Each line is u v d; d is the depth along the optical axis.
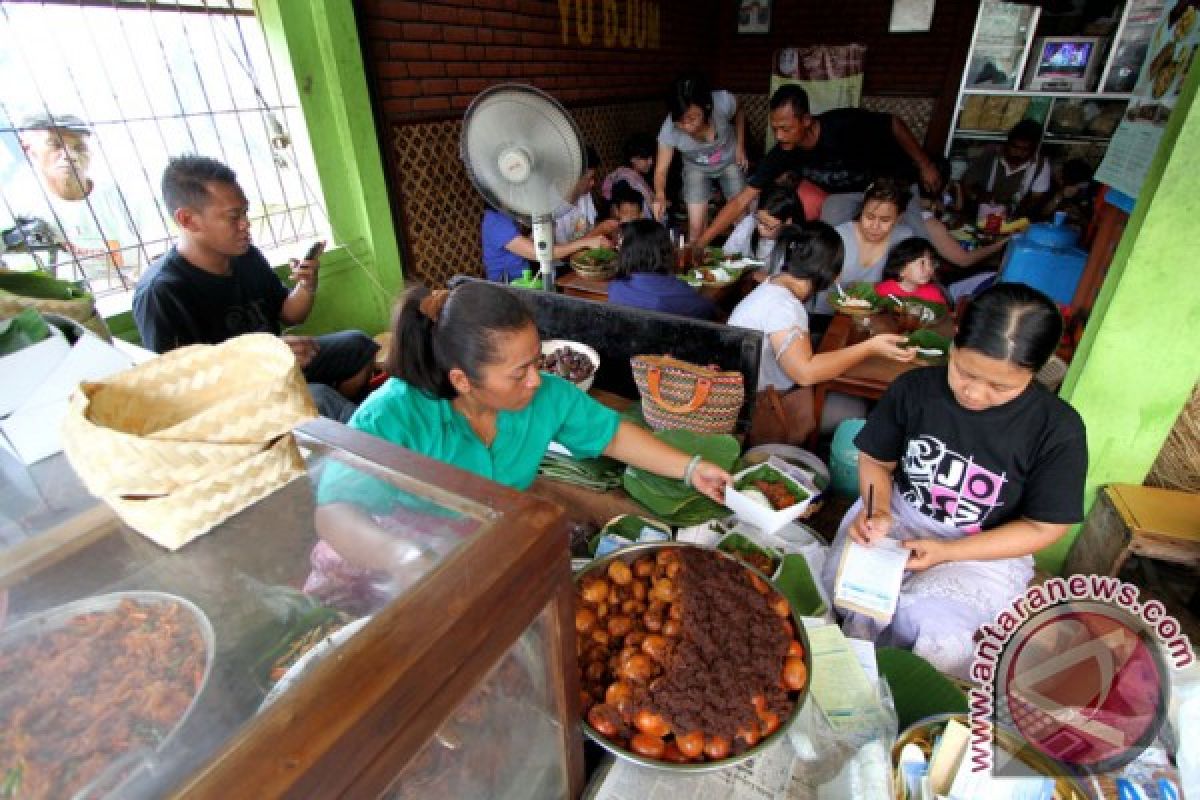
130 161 2.41
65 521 0.58
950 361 1.27
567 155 2.49
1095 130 4.91
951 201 4.95
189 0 2.50
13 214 2.12
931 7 5.43
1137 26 4.49
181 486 0.51
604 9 4.79
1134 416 1.81
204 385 0.57
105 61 2.28
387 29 3.23
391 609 0.47
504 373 1.12
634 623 1.00
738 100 6.65
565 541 0.57
